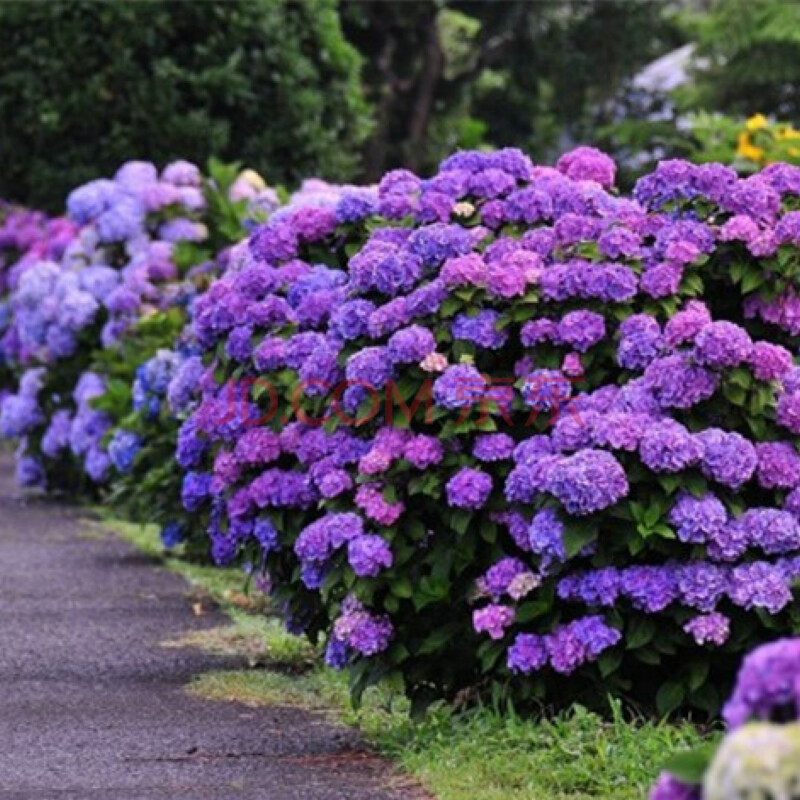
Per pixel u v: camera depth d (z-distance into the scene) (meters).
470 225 10.05
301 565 9.90
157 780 8.49
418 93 31.39
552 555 8.80
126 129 21.41
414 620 9.36
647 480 8.70
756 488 9.06
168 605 13.16
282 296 10.73
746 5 27.70
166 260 18.05
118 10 21.05
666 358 8.89
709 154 17.12
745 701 5.10
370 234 10.50
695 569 8.64
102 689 10.51
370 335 9.57
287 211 11.17
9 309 23.12
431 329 9.45
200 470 12.00
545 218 9.96
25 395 19.59
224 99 21.22
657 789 5.23
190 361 12.45
